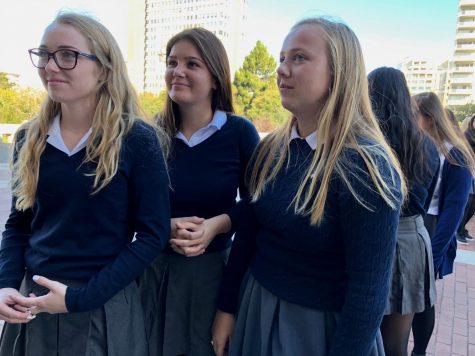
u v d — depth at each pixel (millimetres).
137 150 1139
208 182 1535
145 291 1540
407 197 1565
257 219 1254
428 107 2123
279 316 1086
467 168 2055
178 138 1568
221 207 1575
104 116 1104
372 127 1030
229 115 1647
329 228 985
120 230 1160
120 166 1110
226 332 1359
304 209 1000
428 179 1643
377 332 1024
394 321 1720
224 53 1562
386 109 1586
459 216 2027
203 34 1499
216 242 1539
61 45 1035
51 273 1119
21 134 1264
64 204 1099
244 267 1351
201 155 1549
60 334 1130
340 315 1007
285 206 1051
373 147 956
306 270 1053
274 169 1147
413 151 1557
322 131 1012
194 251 1318
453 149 2086
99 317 1142
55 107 1162
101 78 1128
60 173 1092
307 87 1017
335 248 1009
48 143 1130
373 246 912
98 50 1089
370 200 902
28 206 1181
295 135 1138
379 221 904
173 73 1503
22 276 1212
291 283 1072
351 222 929
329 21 1039
